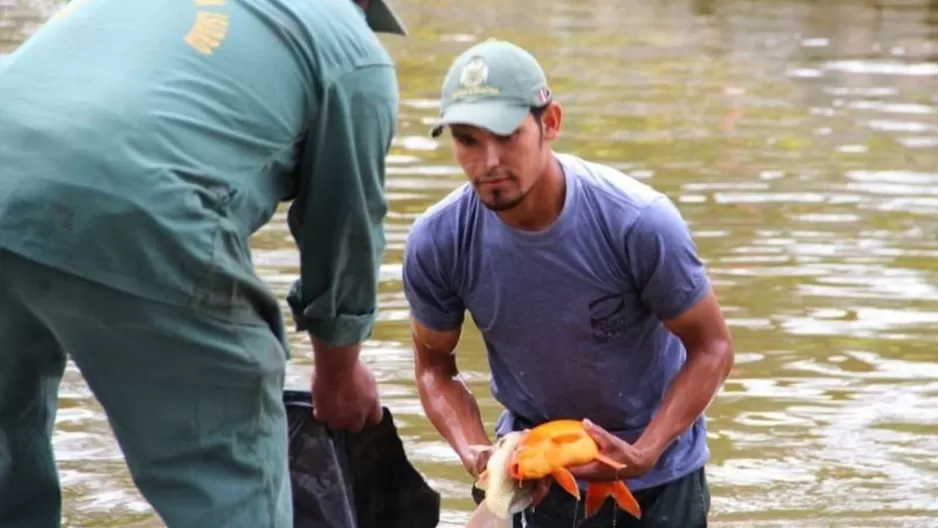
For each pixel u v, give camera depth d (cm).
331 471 1212
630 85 4003
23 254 944
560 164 1147
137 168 944
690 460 1241
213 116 977
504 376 1248
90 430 1714
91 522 1485
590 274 1147
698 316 1155
